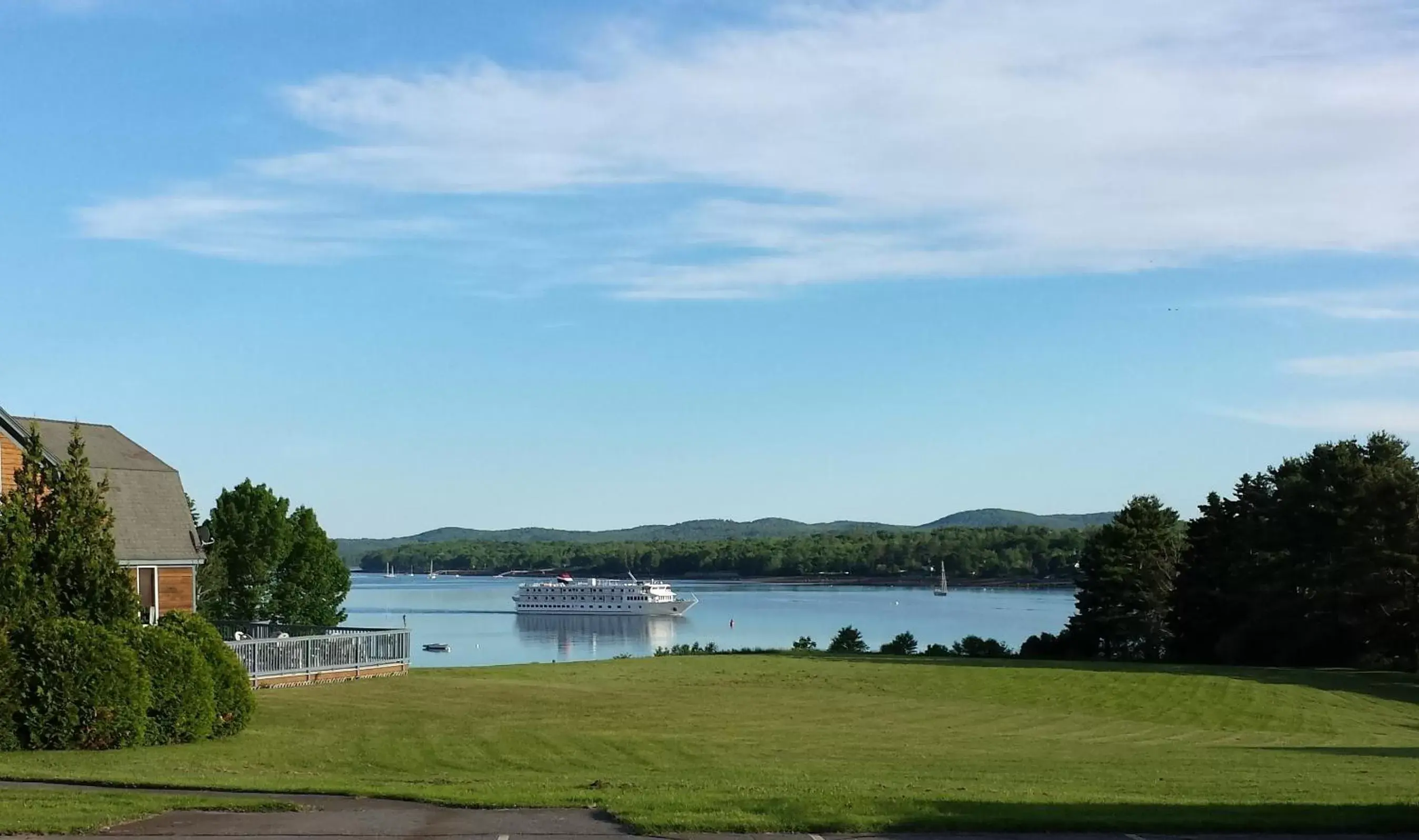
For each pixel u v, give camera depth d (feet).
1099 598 246.06
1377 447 220.02
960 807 46.32
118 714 62.80
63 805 43.86
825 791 50.78
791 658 183.11
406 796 47.37
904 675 153.28
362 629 129.49
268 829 40.91
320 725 78.95
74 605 68.03
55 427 123.54
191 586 125.29
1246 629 218.38
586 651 302.66
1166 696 136.87
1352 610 200.95
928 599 601.21
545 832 40.98
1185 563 241.55
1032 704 123.75
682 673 146.10
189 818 42.73
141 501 123.03
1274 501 231.09
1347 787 58.70
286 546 205.87
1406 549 198.08
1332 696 142.51
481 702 98.84
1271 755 80.84
